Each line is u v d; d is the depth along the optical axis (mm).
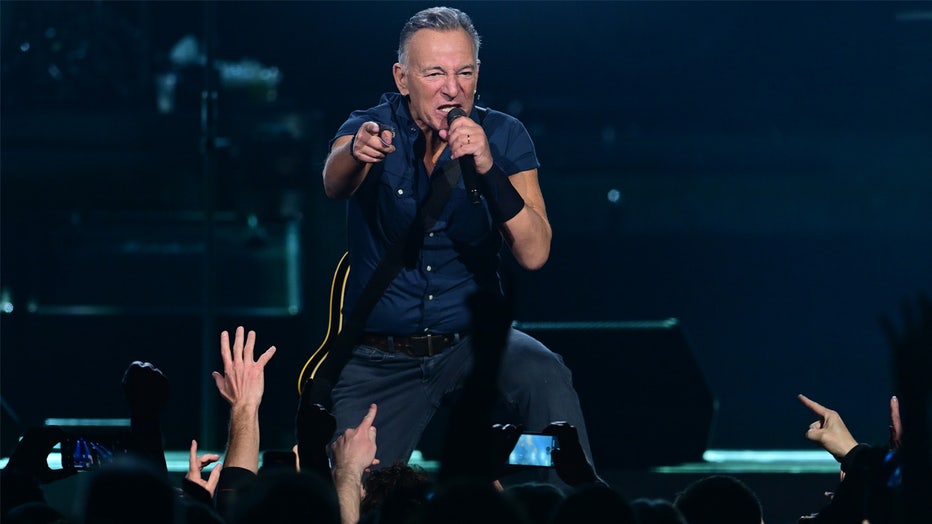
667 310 30531
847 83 29562
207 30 22344
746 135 30078
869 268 30906
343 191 10930
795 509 16781
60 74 26031
